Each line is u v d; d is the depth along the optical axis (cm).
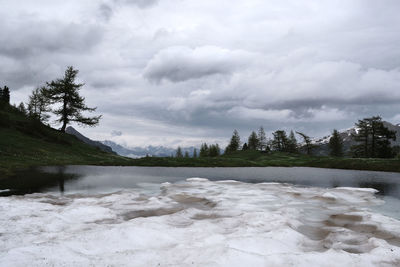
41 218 975
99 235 770
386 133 8144
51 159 3641
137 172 2927
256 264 586
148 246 743
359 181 2517
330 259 636
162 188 1914
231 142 14888
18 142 3975
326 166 4912
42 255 595
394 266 632
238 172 3334
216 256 609
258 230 924
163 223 999
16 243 717
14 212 1047
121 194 1577
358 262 635
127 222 980
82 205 1288
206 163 4450
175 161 4359
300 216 1188
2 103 6397
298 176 2959
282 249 751
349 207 1391
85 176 2392
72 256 607
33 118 5275
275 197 1631
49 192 1623
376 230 991
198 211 1229
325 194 1658
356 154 8800
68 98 6166
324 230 1010
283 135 13238
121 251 649
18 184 1858
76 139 6009
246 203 1450
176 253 647
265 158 8600
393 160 4434
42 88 6209
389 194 1770
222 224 1008
